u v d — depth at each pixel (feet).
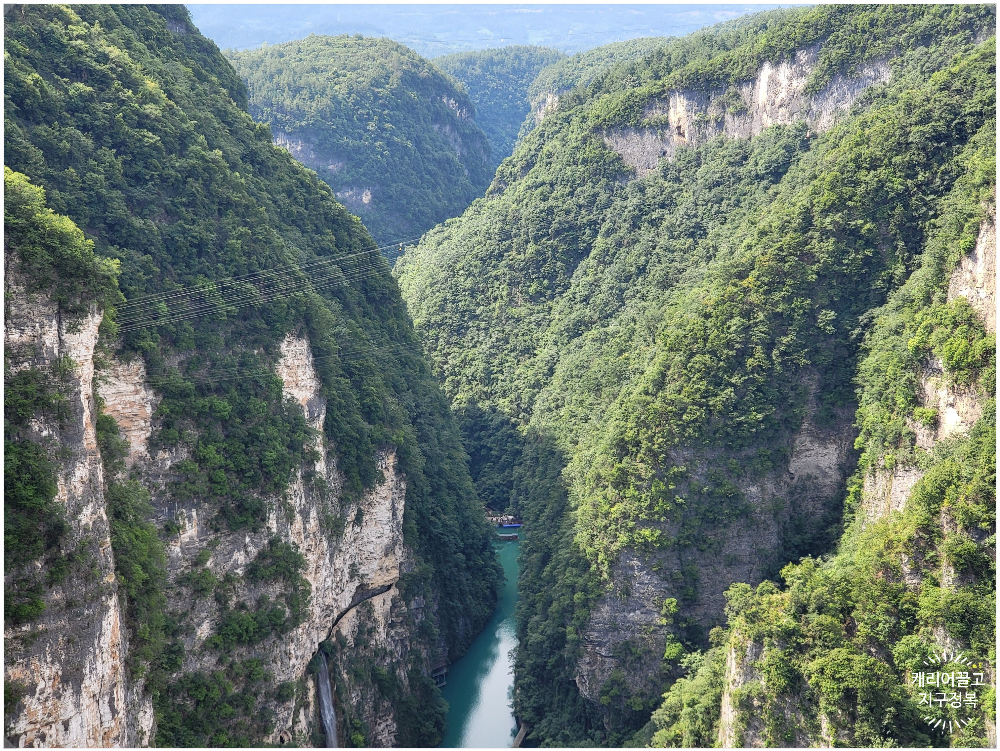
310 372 317.22
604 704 337.11
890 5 464.65
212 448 267.80
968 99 341.21
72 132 269.03
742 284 354.74
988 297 276.62
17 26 277.64
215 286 285.43
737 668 258.37
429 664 374.63
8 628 178.60
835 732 234.17
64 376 194.90
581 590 353.10
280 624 277.85
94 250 253.85
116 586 205.36
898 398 301.43
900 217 341.00
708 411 345.72
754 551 339.98
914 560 257.34
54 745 183.62
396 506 357.00
